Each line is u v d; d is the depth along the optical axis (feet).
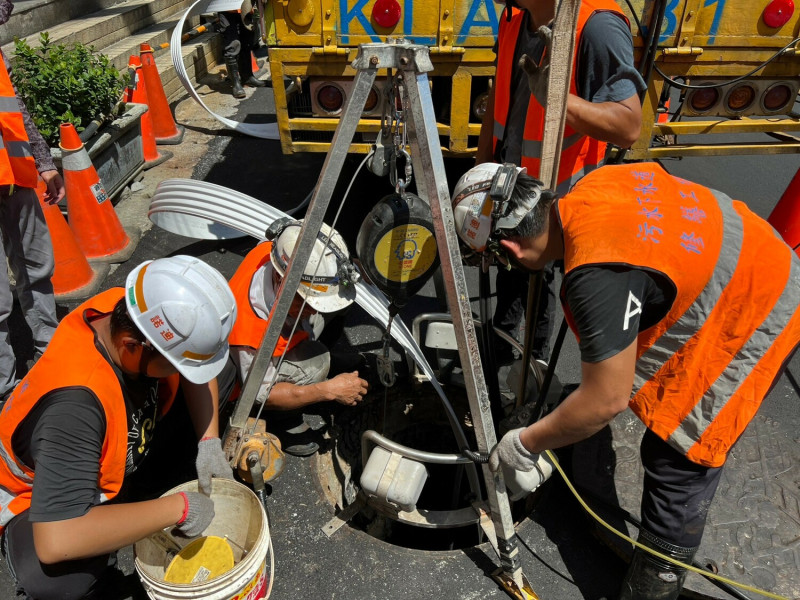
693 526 6.41
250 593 6.12
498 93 8.79
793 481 8.43
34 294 9.84
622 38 7.30
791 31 11.52
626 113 7.30
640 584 6.81
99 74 14.51
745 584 7.20
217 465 6.92
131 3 25.58
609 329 5.19
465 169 15.78
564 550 7.95
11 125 8.68
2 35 19.08
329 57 11.98
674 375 6.08
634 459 8.66
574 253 5.42
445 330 9.41
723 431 6.03
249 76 24.25
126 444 5.97
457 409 10.62
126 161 15.94
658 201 5.62
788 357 6.09
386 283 6.75
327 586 7.55
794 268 5.92
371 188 16.26
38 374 5.61
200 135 19.94
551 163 6.49
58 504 5.29
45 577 6.06
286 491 8.73
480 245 6.02
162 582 5.71
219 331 5.86
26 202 9.17
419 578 7.64
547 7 7.41
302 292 7.27
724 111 12.67
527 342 7.70
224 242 14.17
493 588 7.55
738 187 16.42
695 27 11.43
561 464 8.87
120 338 5.70
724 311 5.73
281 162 18.13
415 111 5.37
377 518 9.18
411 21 11.52
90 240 13.17
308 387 8.10
